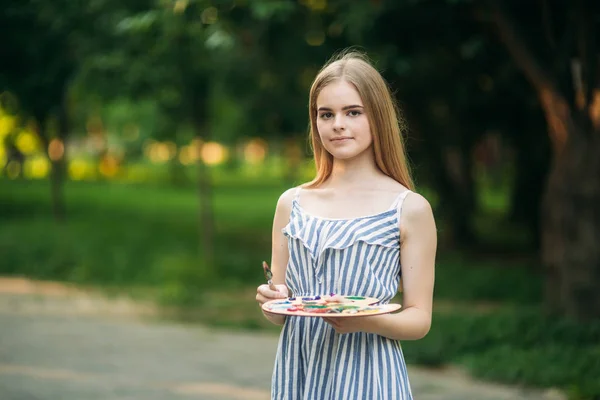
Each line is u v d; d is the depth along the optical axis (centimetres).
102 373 702
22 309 1056
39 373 694
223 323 980
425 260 249
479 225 2058
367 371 244
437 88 1210
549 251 841
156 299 1135
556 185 828
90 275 1284
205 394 631
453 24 931
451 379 699
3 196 2552
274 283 267
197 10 803
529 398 629
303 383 253
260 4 816
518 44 785
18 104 1689
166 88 1260
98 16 1181
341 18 909
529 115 1331
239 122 1816
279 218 268
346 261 244
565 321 796
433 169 1641
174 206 2636
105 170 4172
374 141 254
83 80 1306
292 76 1329
